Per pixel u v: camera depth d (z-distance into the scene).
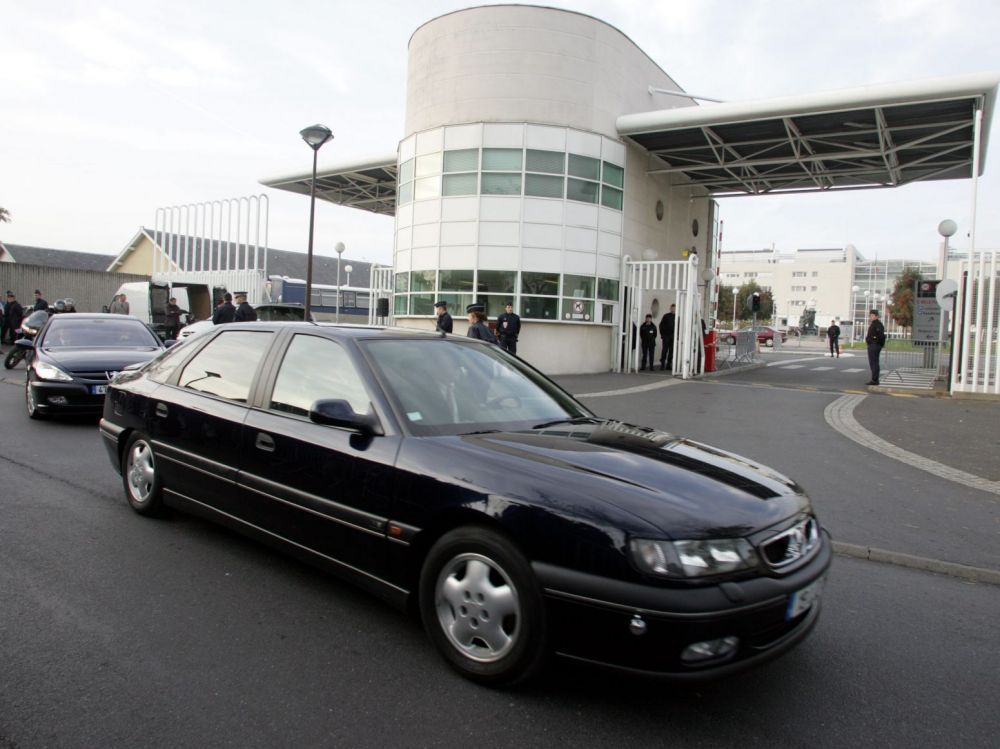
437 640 3.06
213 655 3.12
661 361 20.69
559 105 18.77
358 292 44.16
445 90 19.23
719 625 2.50
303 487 3.61
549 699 2.85
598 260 19.48
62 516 5.05
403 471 3.17
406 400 3.51
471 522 2.98
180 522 4.97
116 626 3.38
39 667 2.97
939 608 4.07
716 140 19.80
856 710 2.88
